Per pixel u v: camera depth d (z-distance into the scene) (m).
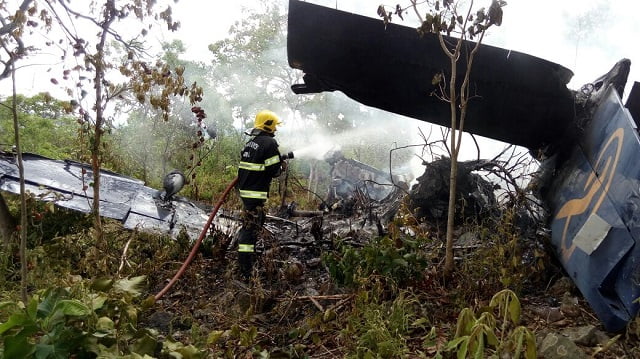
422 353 3.21
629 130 3.80
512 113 4.90
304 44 4.65
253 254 5.14
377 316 3.29
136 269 4.91
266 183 5.13
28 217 5.43
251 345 3.62
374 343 3.20
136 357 2.43
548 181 5.00
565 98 4.75
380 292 3.82
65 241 5.11
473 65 4.70
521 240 4.55
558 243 4.34
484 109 4.95
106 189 6.61
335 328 3.75
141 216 6.20
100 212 5.82
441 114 5.09
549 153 5.15
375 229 6.43
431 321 3.67
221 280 5.05
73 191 6.05
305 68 4.84
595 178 4.06
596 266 3.60
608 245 3.54
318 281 4.86
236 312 4.23
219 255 5.50
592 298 3.53
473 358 2.45
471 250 4.87
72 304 2.43
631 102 4.59
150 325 4.00
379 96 5.00
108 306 2.93
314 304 4.15
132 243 5.66
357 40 4.59
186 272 5.03
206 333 3.88
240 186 5.14
